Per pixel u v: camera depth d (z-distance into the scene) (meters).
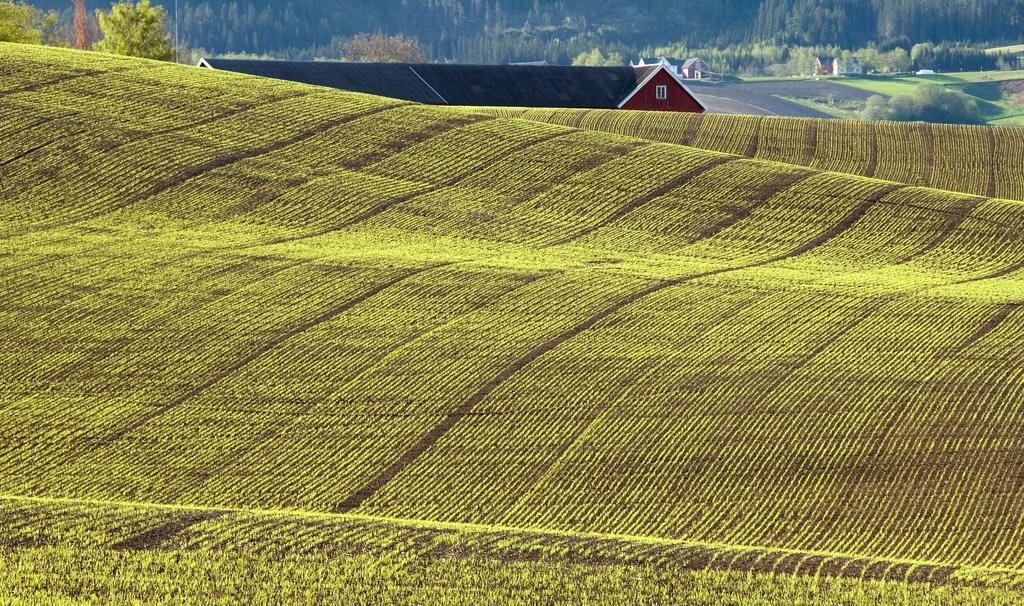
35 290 141.25
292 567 75.25
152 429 111.38
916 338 133.38
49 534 78.62
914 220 187.50
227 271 150.62
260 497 100.19
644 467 106.38
